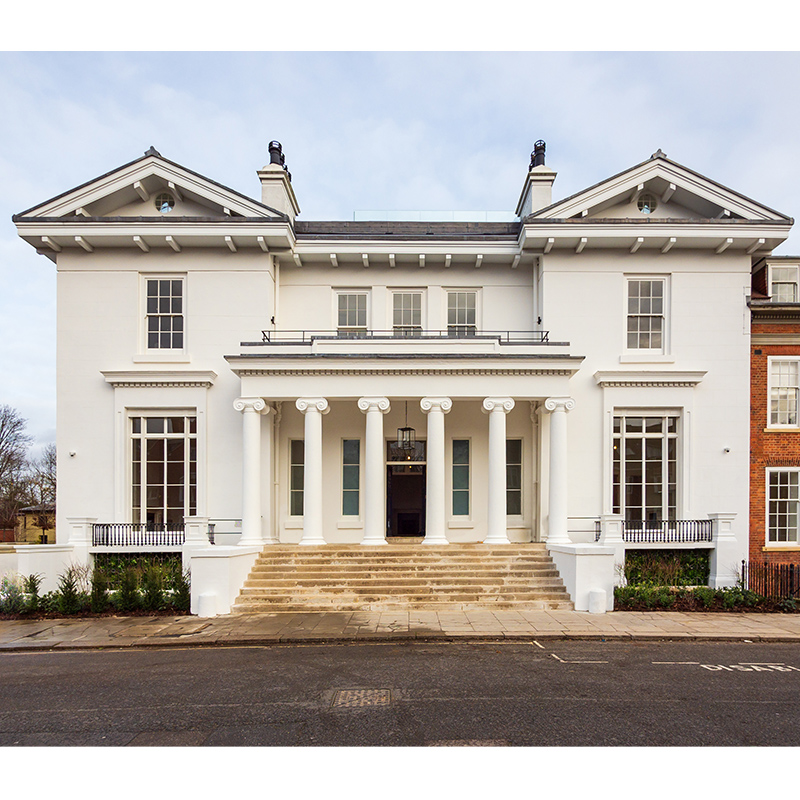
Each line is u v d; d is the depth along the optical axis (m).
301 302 19.75
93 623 13.18
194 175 17.95
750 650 10.92
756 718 7.37
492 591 14.52
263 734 6.79
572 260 18.64
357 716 7.35
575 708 7.65
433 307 19.83
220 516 17.84
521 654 10.48
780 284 20.14
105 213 18.81
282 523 18.66
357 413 19.48
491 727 6.97
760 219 17.80
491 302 19.89
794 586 15.46
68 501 17.89
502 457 16.62
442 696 8.12
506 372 16.69
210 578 13.93
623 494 18.19
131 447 18.14
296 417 18.94
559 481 16.45
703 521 16.83
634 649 10.91
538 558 15.82
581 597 14.00
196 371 17.80
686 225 17.81
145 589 14.62
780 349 18.81
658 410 18.34
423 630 12.05
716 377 18.34
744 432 18.19
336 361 16.52
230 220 17.73
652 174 18.12
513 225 21.09
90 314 18.38
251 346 17.47
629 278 18.77
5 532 41.94
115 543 16.45
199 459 17.94
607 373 18.11
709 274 18.56
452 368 16.59
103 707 7.84
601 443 18.17
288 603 14.02
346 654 10.52
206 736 6.76
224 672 9.42
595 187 18.14
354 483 19.50
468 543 16.66
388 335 19.47
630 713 7.48
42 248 18.47
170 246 18.34
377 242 19.06
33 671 9.70
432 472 16.50
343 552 15.91
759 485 18.30
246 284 18.47
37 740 6.73
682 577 16.34
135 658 10.50
